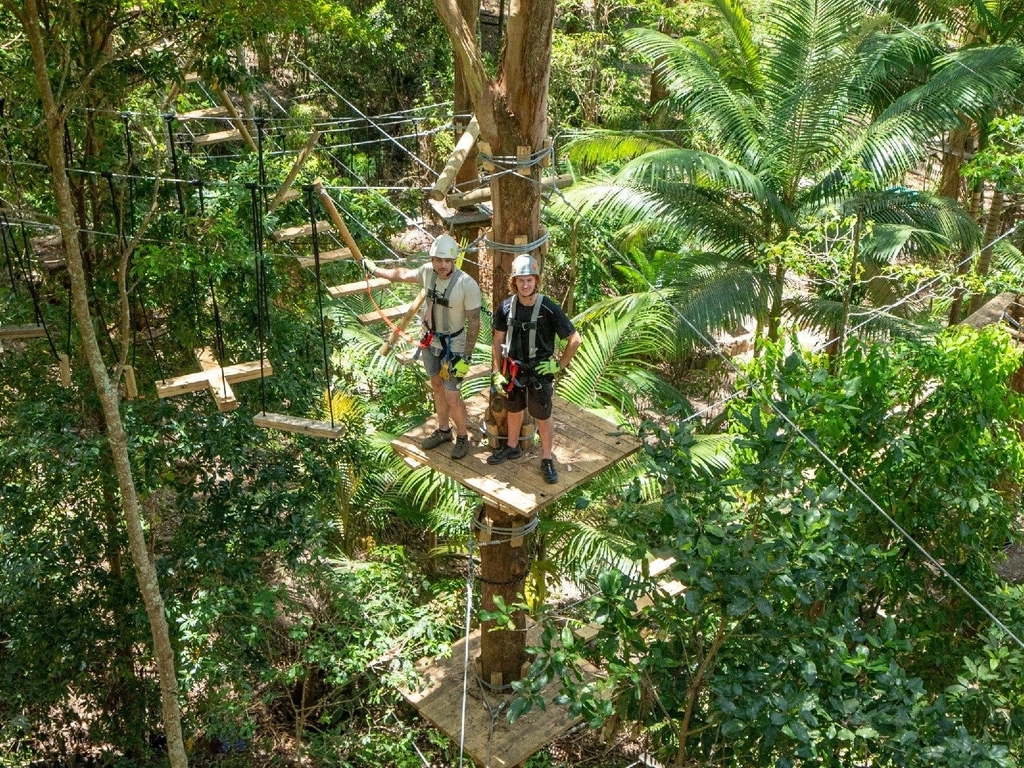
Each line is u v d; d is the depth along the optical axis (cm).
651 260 1839
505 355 686
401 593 1112
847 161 987
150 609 797
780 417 630
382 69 2325
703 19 2170
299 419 790
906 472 826
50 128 705
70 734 1166
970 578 829
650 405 1532
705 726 628
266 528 1023
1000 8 1555
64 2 841
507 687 898
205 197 964
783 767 548
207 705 1049
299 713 1137
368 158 2056
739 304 1295
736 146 1380
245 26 895
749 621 612
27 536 998
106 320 1020
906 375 845
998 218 1655
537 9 688
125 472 772
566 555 1053
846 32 1347
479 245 855
